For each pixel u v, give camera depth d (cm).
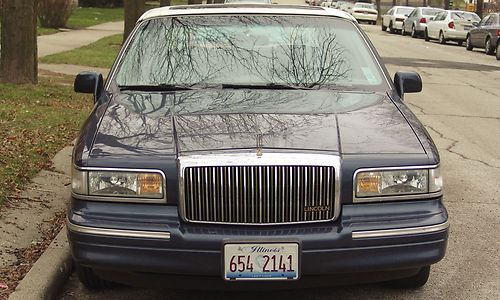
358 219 366
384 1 8388
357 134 395
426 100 1304
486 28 2486
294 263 355
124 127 405
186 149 372
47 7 2762
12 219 541
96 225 362
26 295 411
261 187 360
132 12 1777
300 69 495
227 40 517
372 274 377
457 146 893
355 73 498
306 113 424
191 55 505
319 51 512
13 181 627
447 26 2942
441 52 2528
